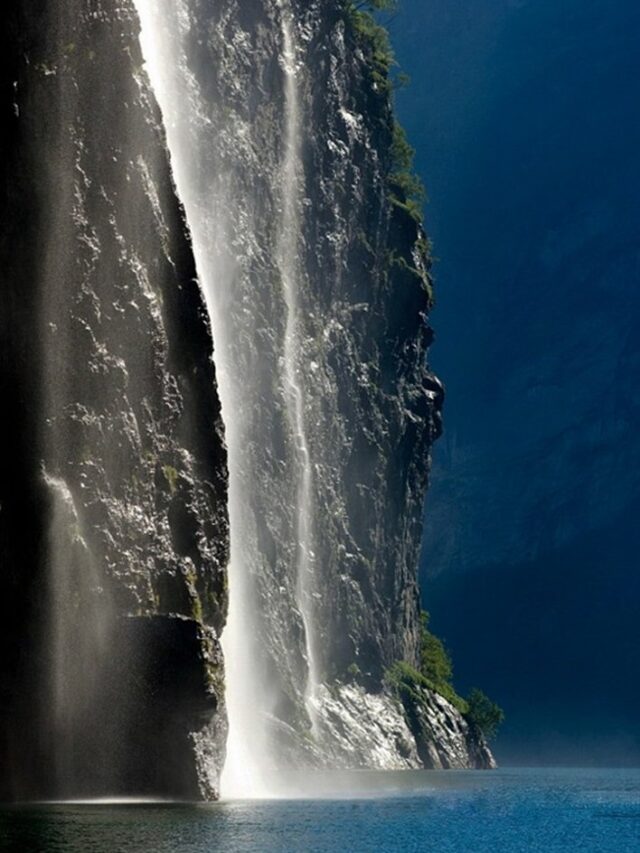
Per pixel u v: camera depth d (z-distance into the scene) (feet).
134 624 160.35
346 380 400.47
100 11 174.91
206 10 328.70
